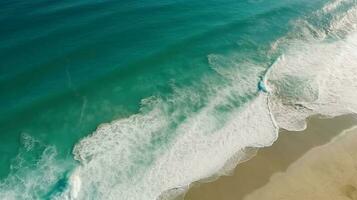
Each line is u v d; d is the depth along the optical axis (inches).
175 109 938.7
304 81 1061.8
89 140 836.0
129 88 988.6
